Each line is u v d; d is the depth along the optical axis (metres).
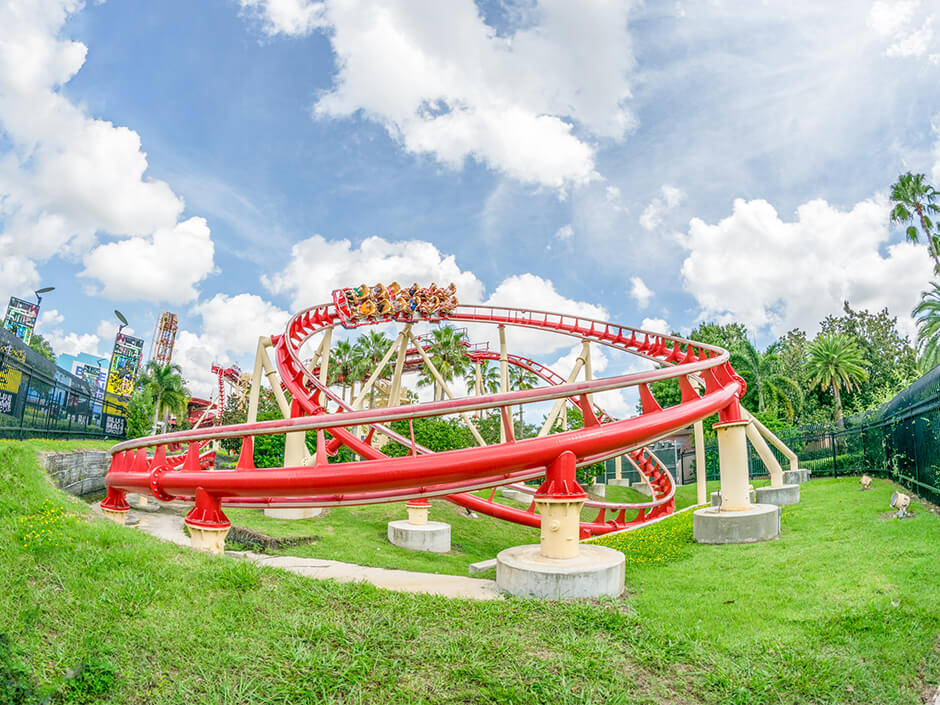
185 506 29.66
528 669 8.04
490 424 69.69
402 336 40.59
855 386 70.50
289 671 7.59
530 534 35.69
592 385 16.19
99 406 40.88
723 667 8.54
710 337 79.81
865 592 11.59
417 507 28.25
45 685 6.59
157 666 7.48
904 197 56.25
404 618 9.50
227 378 80.12
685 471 57.53
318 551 23.44
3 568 9.20
